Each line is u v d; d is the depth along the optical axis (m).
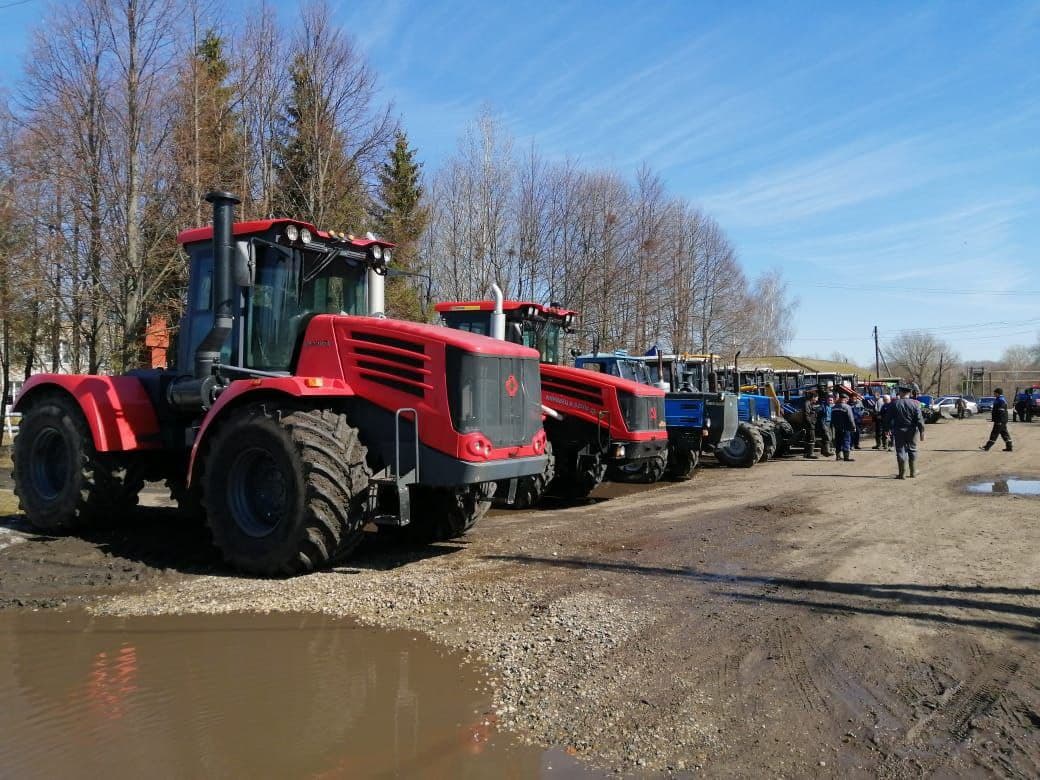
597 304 32.09
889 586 6.09
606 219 32.38
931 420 40.25
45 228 17.53
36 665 4.30
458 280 29.55
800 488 12.74
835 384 25.33
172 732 3.48
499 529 8.59
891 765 3.24
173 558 6.80
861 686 4.07
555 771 3.15
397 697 3.87
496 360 6.62
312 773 3.12
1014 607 5.52
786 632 4.92
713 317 44.59
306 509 5.99
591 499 11.55
